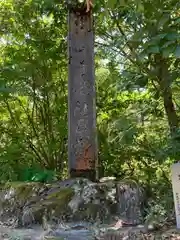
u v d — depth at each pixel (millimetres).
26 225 2242
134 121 2994
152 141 3422
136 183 2514
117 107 3881
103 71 3887
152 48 1615
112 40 3520
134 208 2303
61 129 3979
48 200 2367
